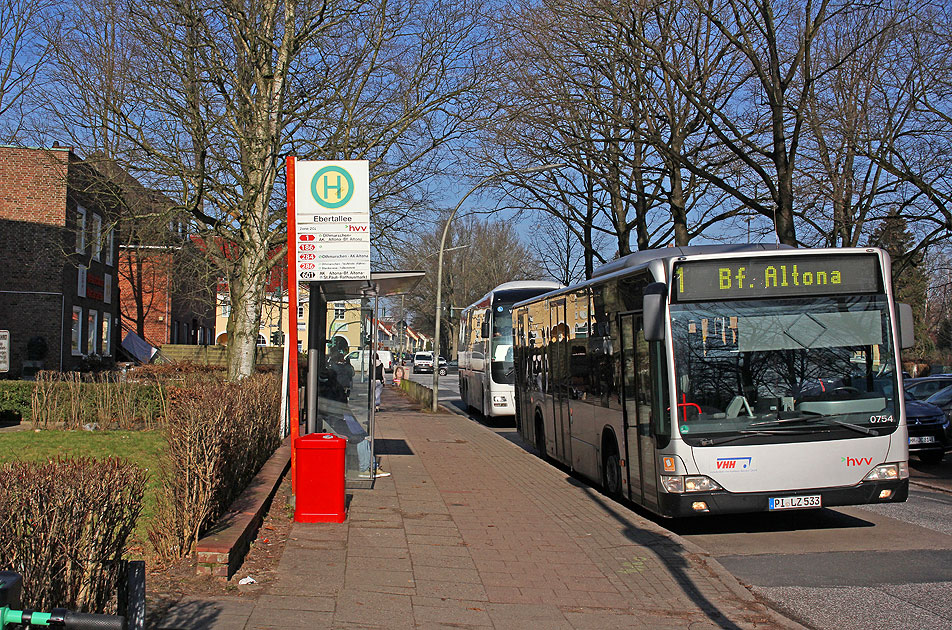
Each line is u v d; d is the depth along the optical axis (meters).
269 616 5.55
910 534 9.09
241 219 18.95
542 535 8.69
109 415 18.56
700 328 8.69
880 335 8.80
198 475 6.85
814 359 8.70
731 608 6.26
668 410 8.59
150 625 5.20
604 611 6.15
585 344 12.21
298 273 9.91
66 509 4.23
